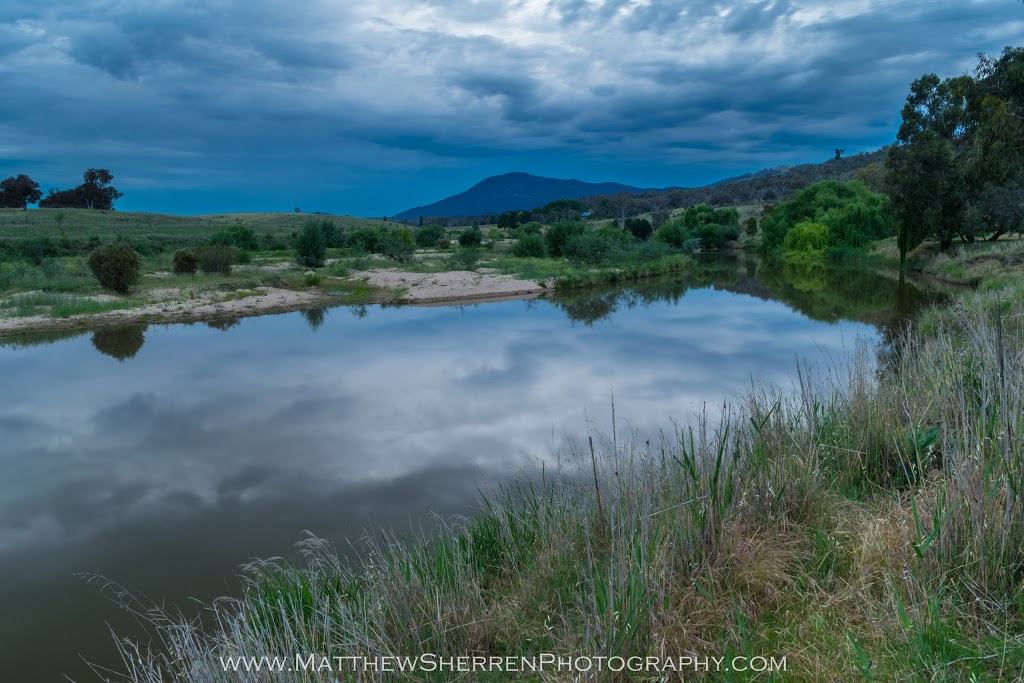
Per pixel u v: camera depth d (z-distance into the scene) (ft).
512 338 54.95
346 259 139.95
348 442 28.17
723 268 145.18
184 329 63.00
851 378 18.72
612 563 9.60
